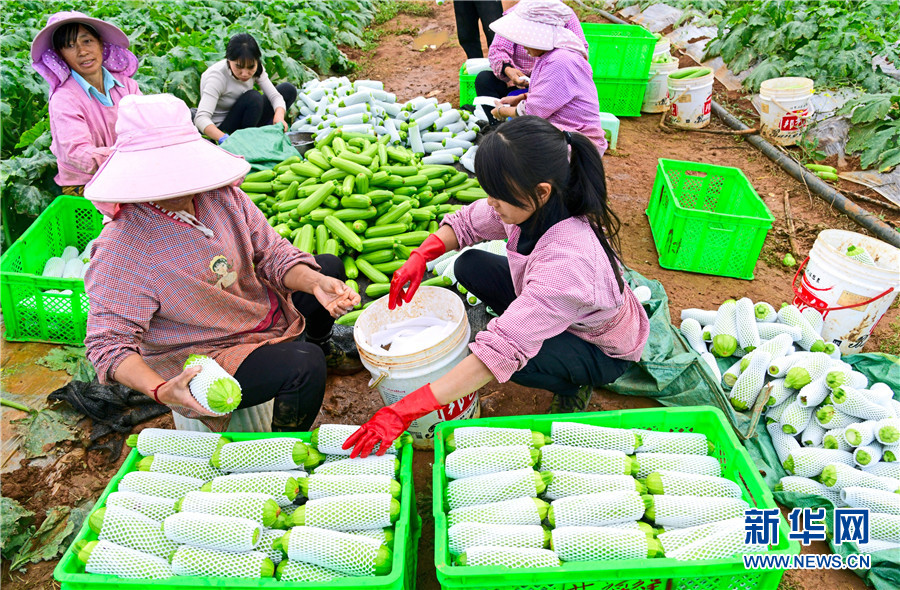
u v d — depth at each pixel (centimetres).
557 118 457
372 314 331
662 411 282
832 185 605
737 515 240
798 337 378
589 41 724
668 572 217
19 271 420
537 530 233
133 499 241
